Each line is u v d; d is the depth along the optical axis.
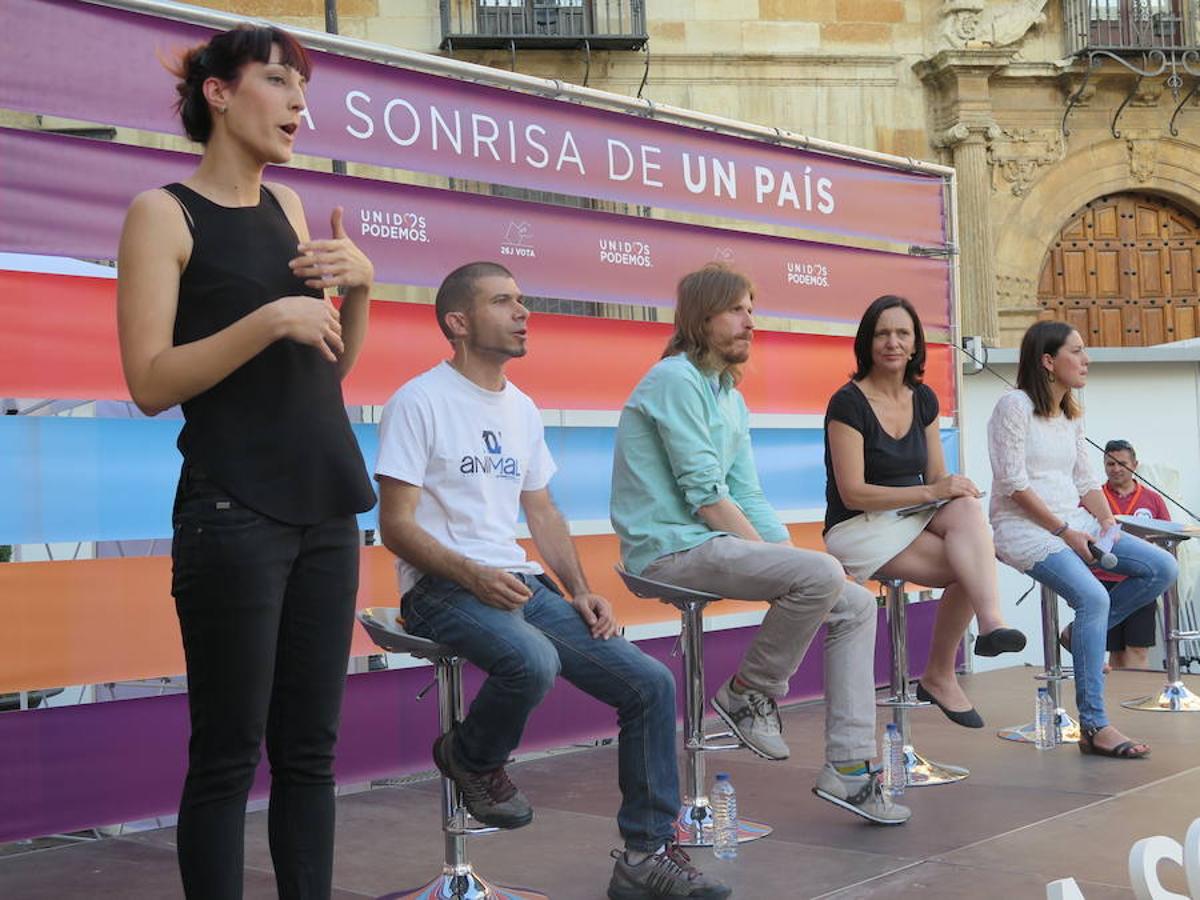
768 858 3.70
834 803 4.05
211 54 2.44
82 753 4.05
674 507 3.86
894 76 16.22
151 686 4.75
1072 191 16.66
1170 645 6.18
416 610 3.20
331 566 2.49
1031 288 16.56
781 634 3.74
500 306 3.27
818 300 6.66
